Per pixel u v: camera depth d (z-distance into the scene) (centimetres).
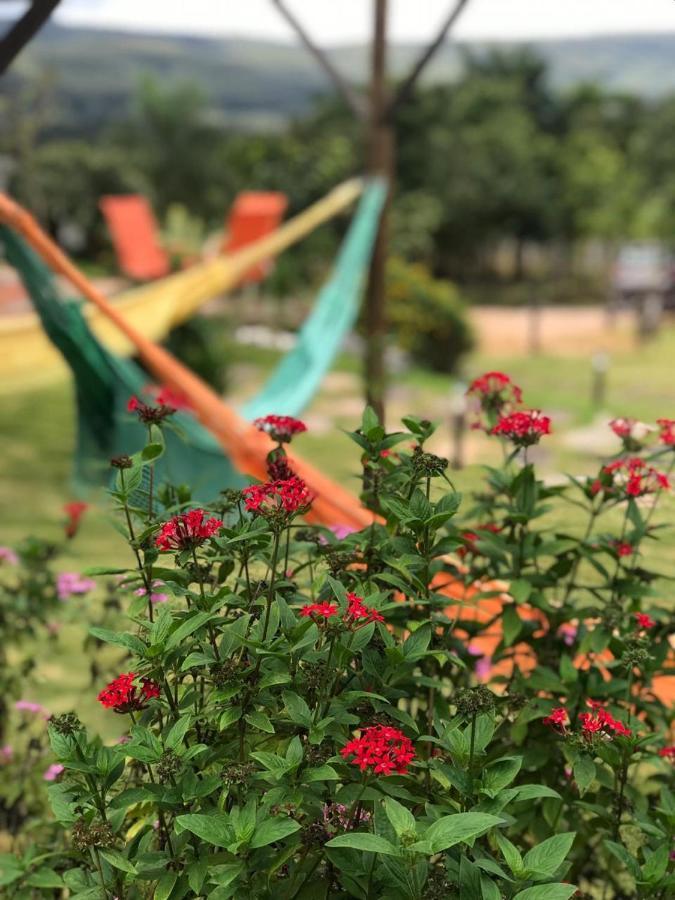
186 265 1650
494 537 233
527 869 151
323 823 168
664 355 2086
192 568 191
